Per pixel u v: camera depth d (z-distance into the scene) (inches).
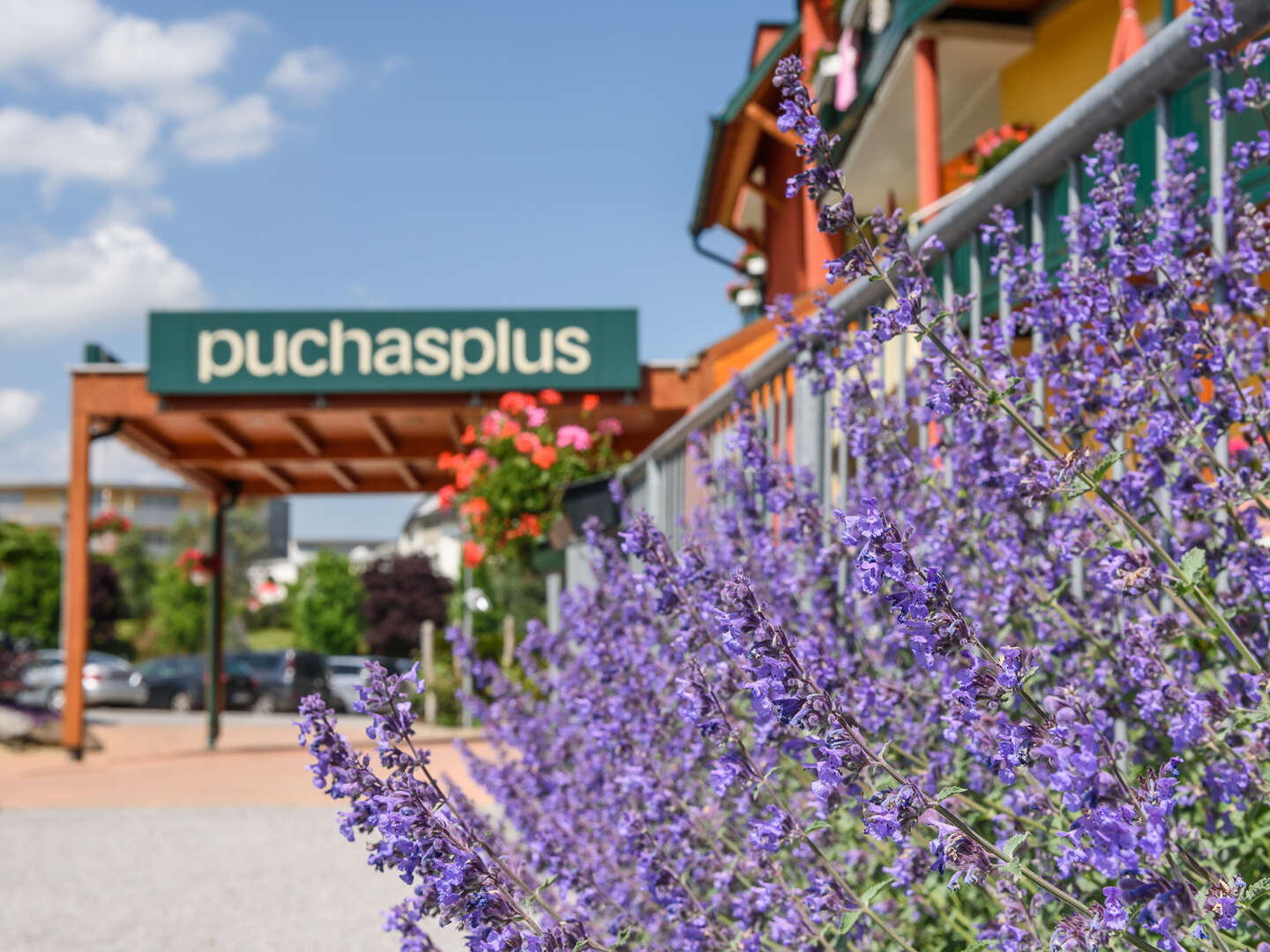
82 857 278.7
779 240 754.2
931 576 50.7
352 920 195.2
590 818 124.8
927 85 431.2
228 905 213.9
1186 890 48.0
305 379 498.3
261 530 3122.5
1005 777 49.0
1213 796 65.5
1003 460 79.4
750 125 676.7
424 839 63.3
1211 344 68.8
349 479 683.4
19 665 1364.4
